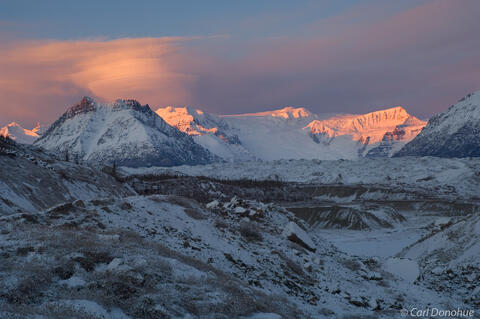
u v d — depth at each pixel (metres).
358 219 157.00
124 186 132.00
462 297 39.69
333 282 34.88
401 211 197.38
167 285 19.56
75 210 29.41
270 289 27.81
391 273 44.88
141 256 21.92
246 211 48.44
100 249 21.14
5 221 23.98
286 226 46.66
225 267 29.25
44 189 77.62
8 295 15.33
